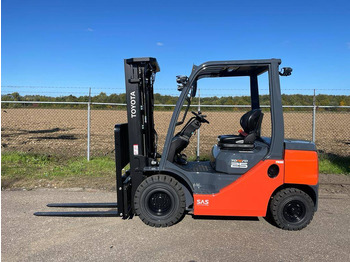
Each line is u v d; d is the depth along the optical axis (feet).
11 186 18.04
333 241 11.38
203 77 15.49
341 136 40.19
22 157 25.26
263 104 15.07
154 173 13.46
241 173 12.53
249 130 13.10
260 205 12.14
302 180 11.98
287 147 12.16
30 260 9.81
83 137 38.58
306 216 12.26
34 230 12.16
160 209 12.62
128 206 13.39
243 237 11.71
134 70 12.57
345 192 17.58
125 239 11.42
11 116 69.92
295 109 29.40
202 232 12.13
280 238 11.63
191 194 13.14
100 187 18.17
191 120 14.20
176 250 10.59
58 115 71.61
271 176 12.12
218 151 13.43
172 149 12.95
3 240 11.23
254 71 14.74
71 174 20.80
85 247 10.75
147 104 13.41
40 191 17.30
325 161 24.38
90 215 13.65
